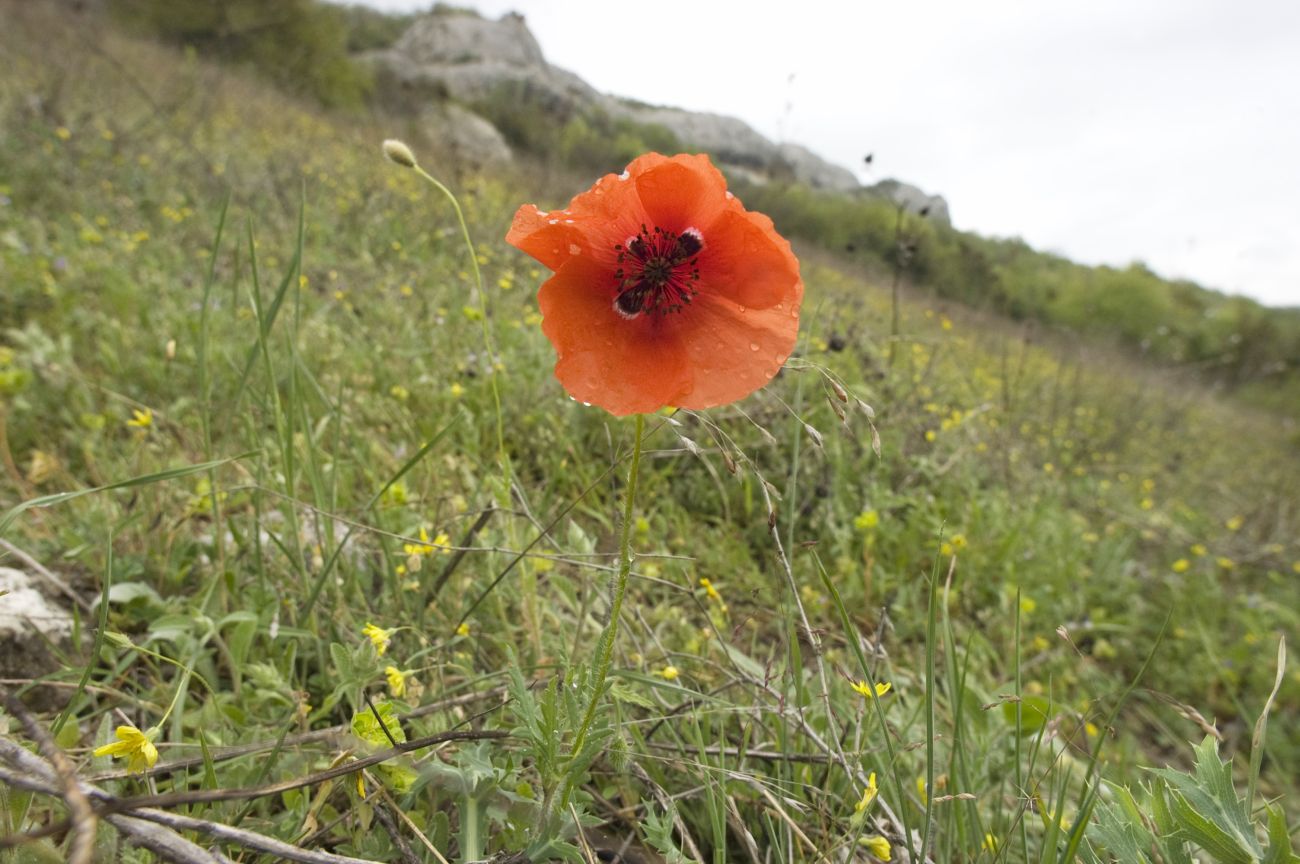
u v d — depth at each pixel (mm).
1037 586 4109
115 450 3232
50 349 3754
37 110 7832
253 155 9305
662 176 1294
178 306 4633
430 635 2229
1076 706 3236
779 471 3779
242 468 2809
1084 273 34125
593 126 18125
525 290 5730
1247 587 5336
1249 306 38750
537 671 2092
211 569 2494
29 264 4844
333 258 6262
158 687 1986
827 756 1869
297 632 2029
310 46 22594
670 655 2191
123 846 1348
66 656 2059
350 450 3170
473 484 3016
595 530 3375
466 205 8781
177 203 7039
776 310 1351
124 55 14148
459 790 1521
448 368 4180
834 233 10188
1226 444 12672
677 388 1314
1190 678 3977
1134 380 12727
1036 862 1926
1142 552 5500
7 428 3371
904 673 2965
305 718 1776
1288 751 3553
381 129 14023
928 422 4875
